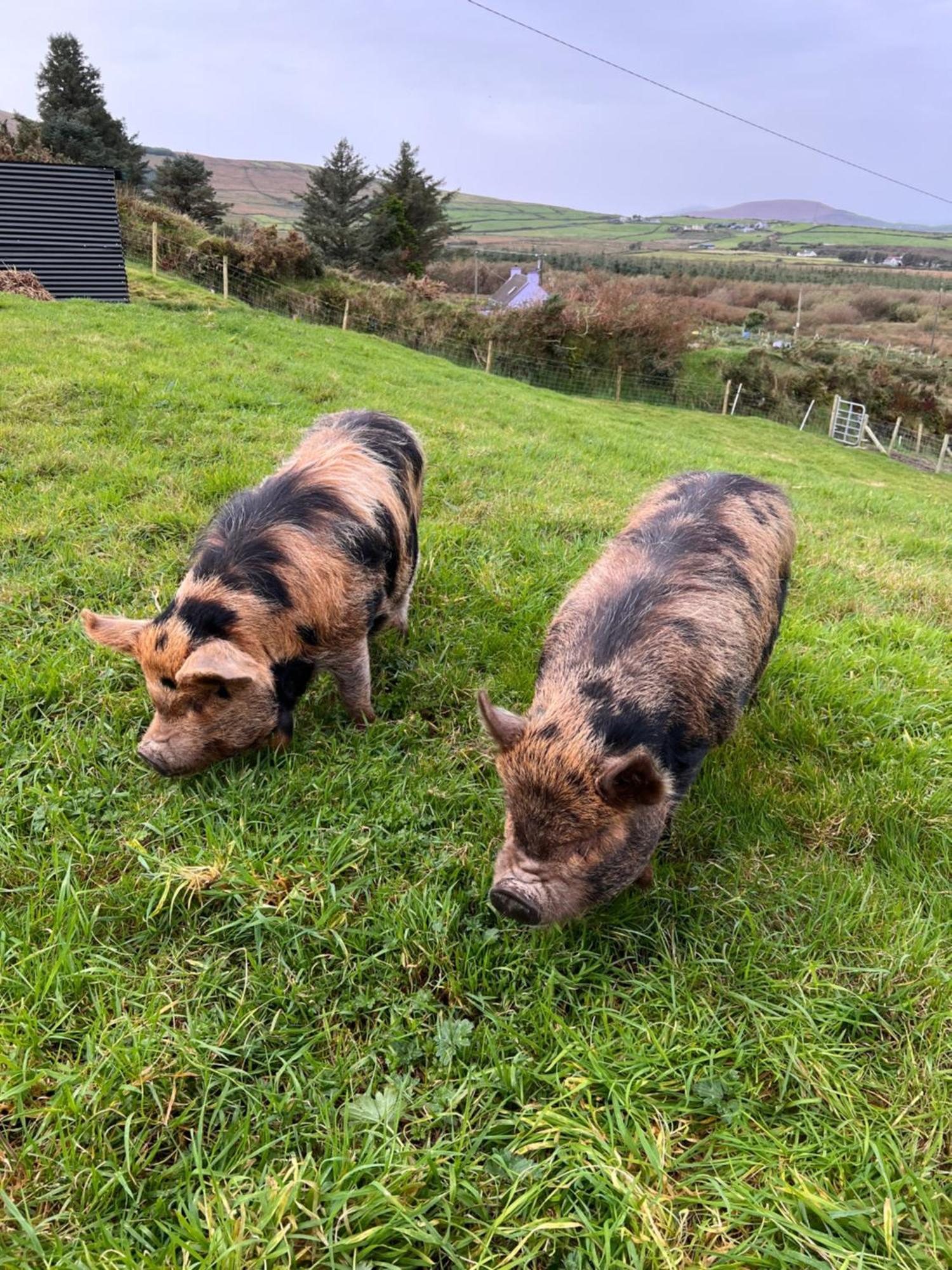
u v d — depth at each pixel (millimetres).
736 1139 2357
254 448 7082
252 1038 2572
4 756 3615
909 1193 2273
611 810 2588
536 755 2664
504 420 11688
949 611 6090
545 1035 2639
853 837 3570
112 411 7594
